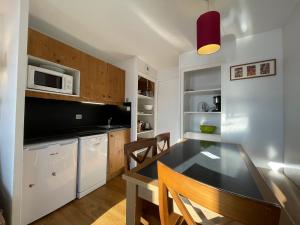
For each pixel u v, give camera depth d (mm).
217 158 1261
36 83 1781
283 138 2100
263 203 397
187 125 3125
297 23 1730
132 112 3088
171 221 807
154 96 3887
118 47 2664
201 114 3139
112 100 2891
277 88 2150
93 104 3049
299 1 1622
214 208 475
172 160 1201
